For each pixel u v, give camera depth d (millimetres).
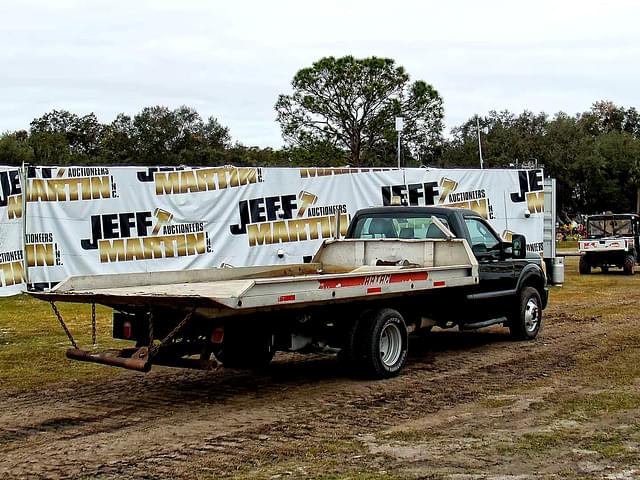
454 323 11234
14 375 9773
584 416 7508
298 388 8977
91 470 6035
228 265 17484
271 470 5961
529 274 12266
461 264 10641
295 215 18031
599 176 65062
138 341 8281
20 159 53219
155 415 7770
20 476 5922
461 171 19266
